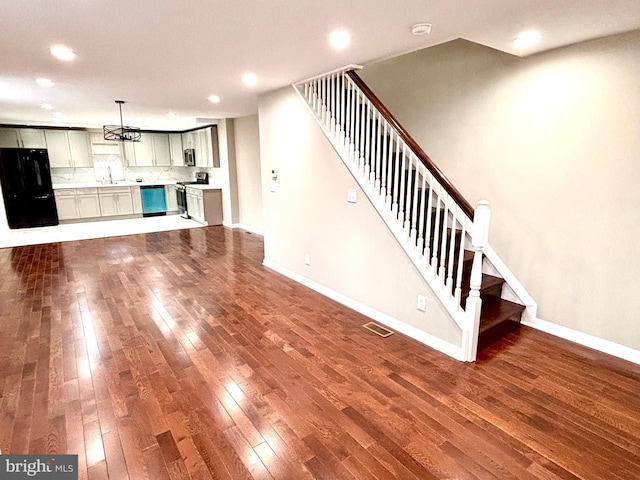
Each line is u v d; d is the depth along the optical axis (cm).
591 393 235
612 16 222
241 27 240
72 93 462
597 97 269
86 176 938
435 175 272
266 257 529
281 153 455
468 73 346
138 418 212
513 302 338
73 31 244
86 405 224
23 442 194
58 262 546
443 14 219
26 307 377
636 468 177
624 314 275
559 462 180
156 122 850
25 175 799
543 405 223
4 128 792
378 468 177
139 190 958
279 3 204
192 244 664
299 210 438
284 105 436
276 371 261
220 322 343
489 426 205
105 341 305
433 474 174
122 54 297
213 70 349
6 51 286
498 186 337
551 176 301
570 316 304
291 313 363
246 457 184
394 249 321
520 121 313
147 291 425
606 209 275
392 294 329
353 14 220
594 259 285
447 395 233
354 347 295
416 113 402
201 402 227
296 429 204
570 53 277
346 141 355
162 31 246
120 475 174
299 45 278
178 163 1023
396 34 254
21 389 240
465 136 357
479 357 279
